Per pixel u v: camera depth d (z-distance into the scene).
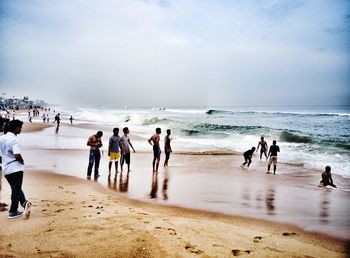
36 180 9.48
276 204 7.79
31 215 5.60
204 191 9.08
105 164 13.86
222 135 30.48
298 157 18.34
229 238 4.99
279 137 27.86
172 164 14.91
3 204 6.30
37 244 4.31
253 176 12.32
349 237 5.34
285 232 5.55
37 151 16.91
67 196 7.48
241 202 7.84
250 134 30.55
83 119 58.31
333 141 24.03
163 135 30.47
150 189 9.05
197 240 4.79
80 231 4.87
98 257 3.98
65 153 16.41
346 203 8.12
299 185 10.71
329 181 11.73
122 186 9.34
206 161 16.33
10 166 5.39
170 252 4.26
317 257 4.39
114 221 5.48
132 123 48.75
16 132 5.64
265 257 4.28
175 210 6.80
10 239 4.46
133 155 17.47
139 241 4.57
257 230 5.58
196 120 53.66
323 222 6.25
